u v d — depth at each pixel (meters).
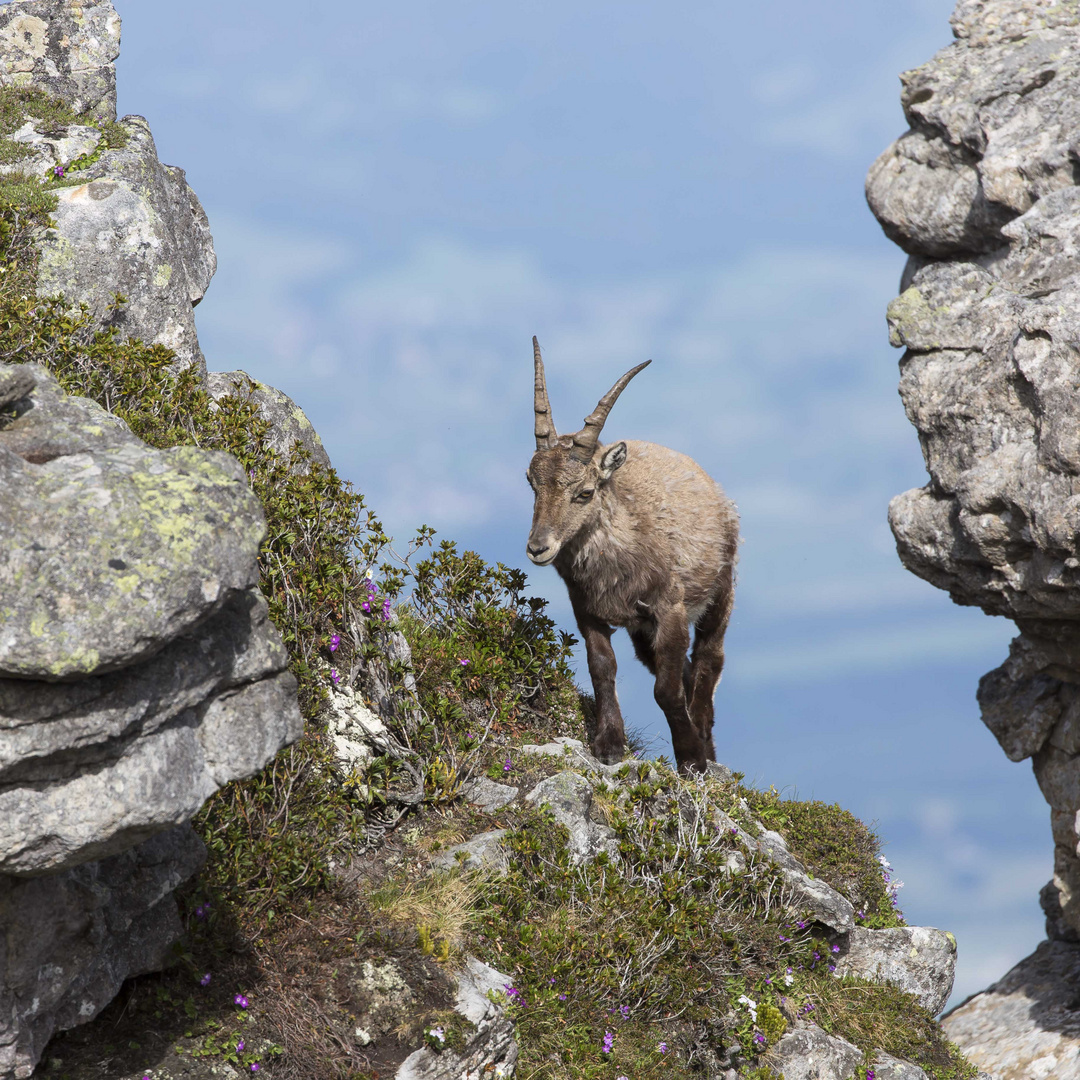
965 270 45.56
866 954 31.83
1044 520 37.84
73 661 13.02
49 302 29.89
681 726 33.16
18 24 41.09
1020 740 50.62
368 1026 20.06
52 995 15.90
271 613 25.31
